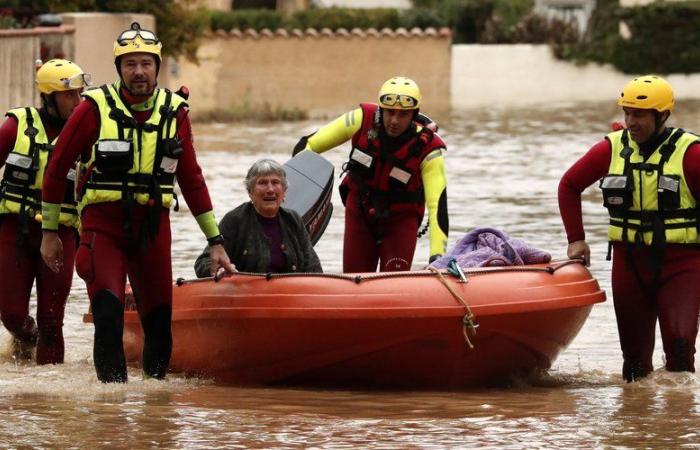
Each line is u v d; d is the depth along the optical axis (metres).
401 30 90.06
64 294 19.72
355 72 89.31
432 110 78.06
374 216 20.16
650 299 17.81
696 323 17.48
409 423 14.82
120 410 15.41
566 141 57.06
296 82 88.44
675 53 92.56
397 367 17.17
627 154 17.53
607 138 17.88
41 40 46.53
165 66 72.19
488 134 61.00
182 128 16.80
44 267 19.59
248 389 17.30
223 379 17.95
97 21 53.00
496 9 104.62
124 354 17.78
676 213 17.33
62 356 19.80
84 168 16.75
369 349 16.94
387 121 19.67
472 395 16.94
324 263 27.16
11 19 48.88
